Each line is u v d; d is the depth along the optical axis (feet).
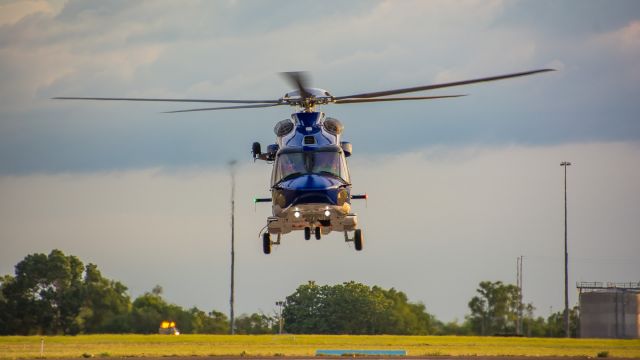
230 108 527.40
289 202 511.40
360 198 536.42
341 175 520.42
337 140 532.32
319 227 536.01
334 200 510.99
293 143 527.40
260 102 529.86
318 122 533.96
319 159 521.65
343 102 529.86
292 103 533.55
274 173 524.52
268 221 526.98
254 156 550.36
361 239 538.47
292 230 533.96
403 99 521.65
